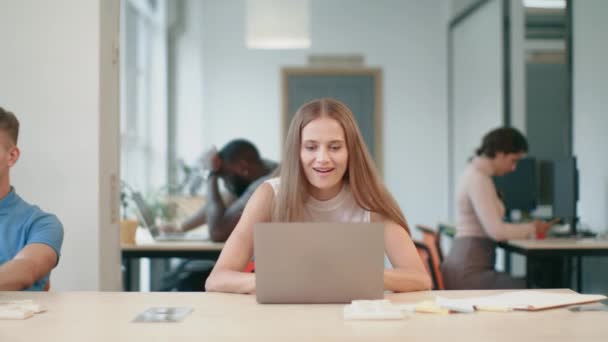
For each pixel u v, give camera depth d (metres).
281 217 1.95
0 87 2.60
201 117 7.95
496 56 6.39
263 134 8.12
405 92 8.20
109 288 2.68
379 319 1.40
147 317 1.41
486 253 3.65
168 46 7.62
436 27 8.20
